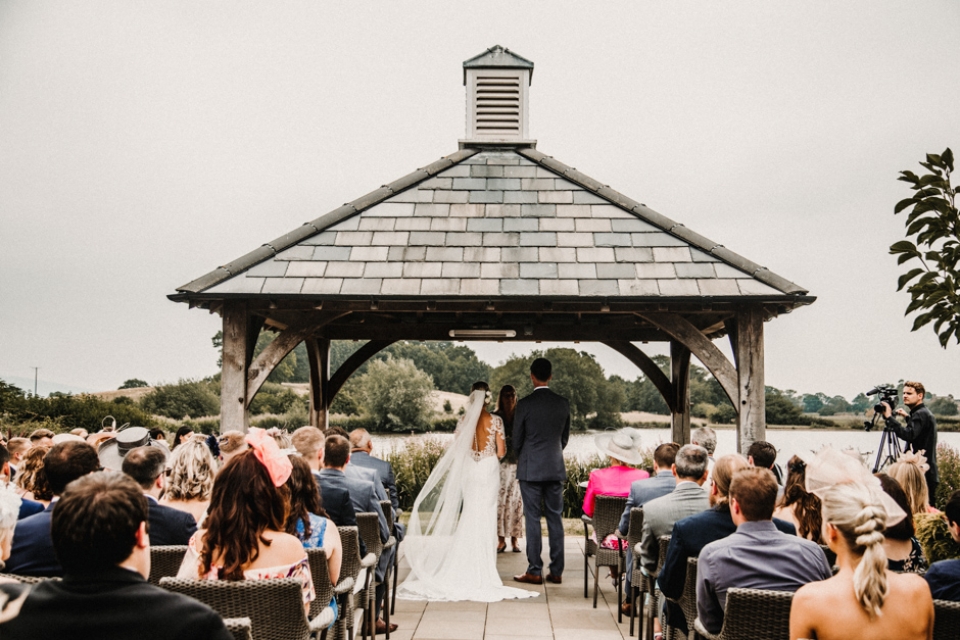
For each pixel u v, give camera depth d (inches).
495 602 259.9
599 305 279.7
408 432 1294.3
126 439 217.6
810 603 94.3
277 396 1316.4
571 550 358.9
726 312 282.8
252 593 109.2
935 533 139.8
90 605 73.0
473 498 281.7
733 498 126.7
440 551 279.0
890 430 295.0
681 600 149.5
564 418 287.4
